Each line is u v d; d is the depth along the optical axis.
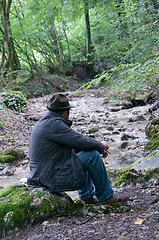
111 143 5.98
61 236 2.06
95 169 2.58
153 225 1.97
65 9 14.45
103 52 11.61
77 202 2.66
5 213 2.32
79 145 2.47
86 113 10.09
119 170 3.73
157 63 2.62
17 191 2.55
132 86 2.81
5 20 14.62
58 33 21.16
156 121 6.19
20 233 2.25
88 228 2.13
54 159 2.45
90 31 19.86
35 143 2.50
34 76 16.77
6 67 14.78
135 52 6.51
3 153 5.46
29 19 15.34
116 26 10.37
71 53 21.91
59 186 2.43
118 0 11.03
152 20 7.47
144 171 3.34
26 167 5.03
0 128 7.23
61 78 17.42
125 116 8.94
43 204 2.41
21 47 18.77
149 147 4.89
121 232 1.96
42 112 10.77
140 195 2.93
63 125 2.47
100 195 2.67
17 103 10.27
